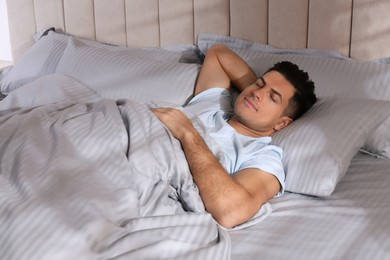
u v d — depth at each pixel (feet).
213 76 6.74
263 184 5.11
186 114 5.85
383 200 5.15
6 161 4.61
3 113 6.66
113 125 5.10
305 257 4.26
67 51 7.61
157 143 5.07
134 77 6.89
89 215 4.02
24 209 3.97
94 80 7.02
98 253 3.83
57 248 3.76
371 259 4.21
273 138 5.76
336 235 4.55
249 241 4.53
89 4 8.74
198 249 4.10
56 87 6.74
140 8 8.32
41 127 5.14
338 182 5.57
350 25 6.95
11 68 8.92
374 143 6.02
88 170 4.58
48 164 4.52
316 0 7.06
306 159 5.37
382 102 5.84
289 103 5.78
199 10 7.86
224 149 5.61
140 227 4.21
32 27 9.35
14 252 3.75
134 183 4.69
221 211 4.74
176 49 8.04
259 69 6.95
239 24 7.63
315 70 6.63
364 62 6.61
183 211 4.73
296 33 7.30
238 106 5.82
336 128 5.54
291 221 4.86
